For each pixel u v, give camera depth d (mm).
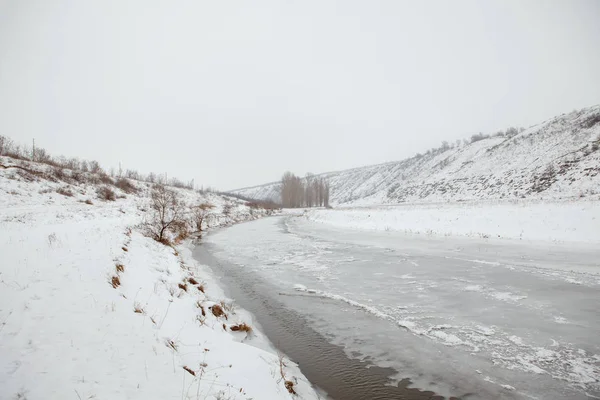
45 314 5375
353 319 8844
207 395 4160
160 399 3852
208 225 37750
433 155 105875
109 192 39406
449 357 6598
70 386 3770
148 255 12438
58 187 33250
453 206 29844
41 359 4199
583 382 5527
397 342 7387
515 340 7062
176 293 8977
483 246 17594
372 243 21062
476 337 7328
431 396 5430
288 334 8156
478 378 5824
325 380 6031
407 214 28984
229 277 13969
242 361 5824
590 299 9109
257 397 4559
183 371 4742
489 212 23375
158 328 6164
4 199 24875
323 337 7887
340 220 36031
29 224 17406
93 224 18359
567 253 14680
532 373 5859
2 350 4234
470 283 11211
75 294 6348
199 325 7168
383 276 12836
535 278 11328
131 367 4477
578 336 7055
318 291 11422
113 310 6137
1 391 3488
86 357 4457
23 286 6207
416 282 11758
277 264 16141
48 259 8133
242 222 46062
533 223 19859
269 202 91250
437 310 9039
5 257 7820
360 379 6023
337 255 17672
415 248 18375
